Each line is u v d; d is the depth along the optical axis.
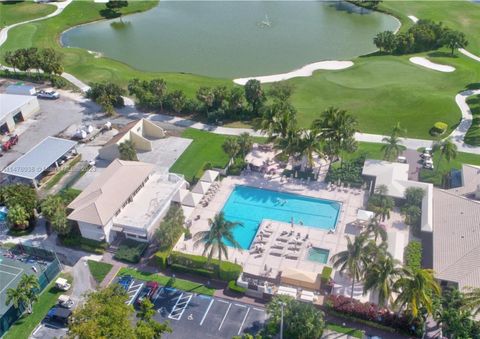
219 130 119.94
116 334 57.66
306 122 122.62
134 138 111.50
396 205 91.62
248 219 90.88
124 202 87.62
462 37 160.50
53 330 69.94
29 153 105.62
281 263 79.94
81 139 117.31
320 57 167.62
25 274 76.25
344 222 88.50
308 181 100.06
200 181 96.31
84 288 76.25
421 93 131.38
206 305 73.00
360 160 103.81
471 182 92.12
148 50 178.38
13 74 153.88
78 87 146.25
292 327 63.34
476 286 69.62
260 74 153.75
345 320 69.50
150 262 81.19
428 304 59.69
